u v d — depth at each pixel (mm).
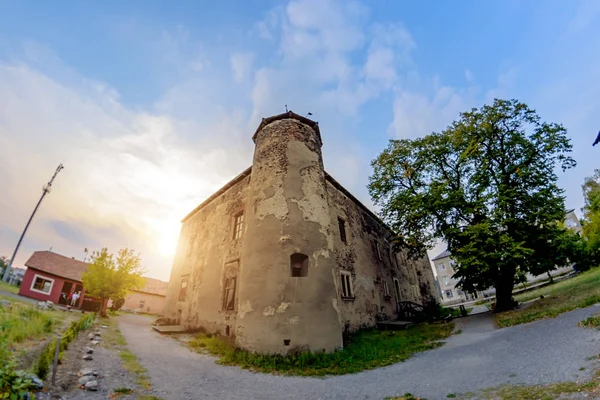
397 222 18203
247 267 10453
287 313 9148
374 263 18141
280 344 8719
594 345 5840
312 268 10109
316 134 13969
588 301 10250
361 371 7352
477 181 15422
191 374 6613
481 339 9445
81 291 24375
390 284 19406
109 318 17109
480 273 15250
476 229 13523
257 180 12148
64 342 6449
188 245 19328
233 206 15430
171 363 7504
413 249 18500
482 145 16031
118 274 17438
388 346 9938
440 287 54281
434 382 5660
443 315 18531
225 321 12195
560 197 14203
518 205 14688
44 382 4457
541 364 5531
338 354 8594
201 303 14656
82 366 5758
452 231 14867
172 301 18250
